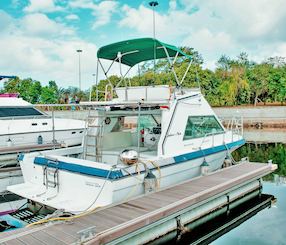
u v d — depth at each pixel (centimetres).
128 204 514
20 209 617
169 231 516
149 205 512
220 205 642
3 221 566
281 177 1012
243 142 934
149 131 756
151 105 626
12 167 827
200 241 548
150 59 834
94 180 507
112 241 418
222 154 810
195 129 731
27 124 974
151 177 565
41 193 565
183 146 684
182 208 527
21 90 3884
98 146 665
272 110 2964
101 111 691
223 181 665
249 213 687
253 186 771
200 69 3700
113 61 767
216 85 3894
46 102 3944
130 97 733
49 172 565
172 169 630
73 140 1066
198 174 725
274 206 730
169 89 681
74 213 485
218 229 599
